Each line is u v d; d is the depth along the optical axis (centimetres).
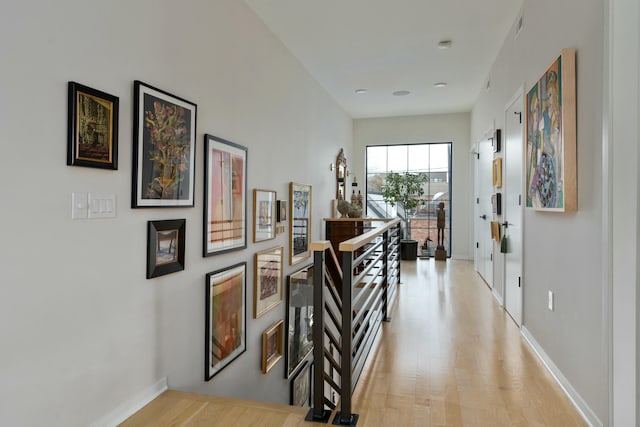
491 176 499
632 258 169
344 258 185
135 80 207
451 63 484
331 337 233
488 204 524
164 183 229
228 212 302
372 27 385
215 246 283
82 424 176
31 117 155
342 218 575
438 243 766
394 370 256
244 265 330
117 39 196
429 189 813
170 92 236
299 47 432
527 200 309
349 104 694
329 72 514
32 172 156
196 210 262
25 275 153
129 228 204
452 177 777
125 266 202
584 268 206
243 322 328
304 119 495
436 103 687
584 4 204
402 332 333
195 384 260
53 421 163
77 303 175
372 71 512
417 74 525
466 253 771
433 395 222
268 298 375
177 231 241
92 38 182
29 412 154
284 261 425
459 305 420
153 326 221
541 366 263
